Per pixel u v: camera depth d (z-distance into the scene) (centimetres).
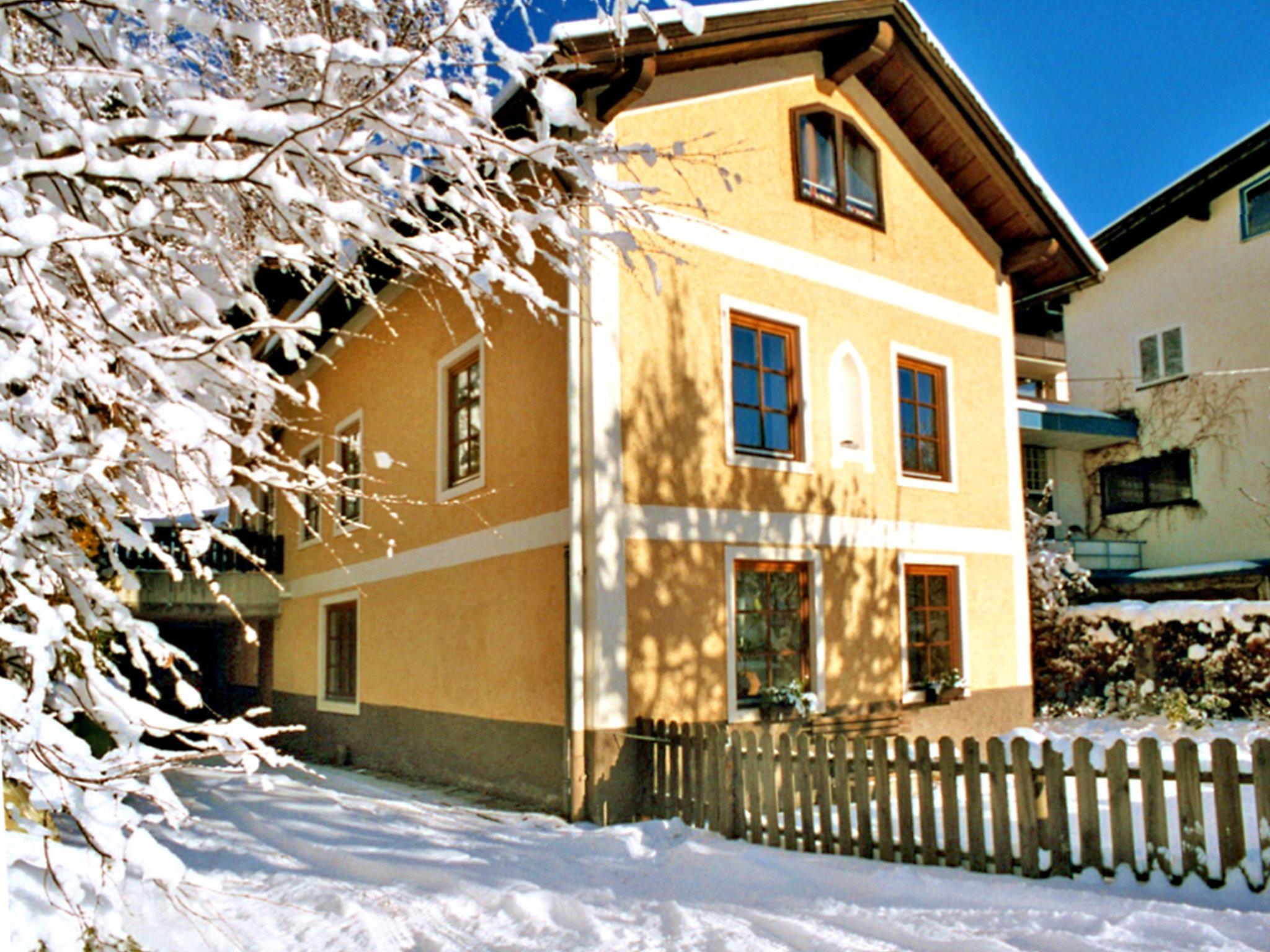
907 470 1109
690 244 903
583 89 805
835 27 996
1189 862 518
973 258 1237
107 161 315
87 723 538
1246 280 1839
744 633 905
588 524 798
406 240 363
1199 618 1234
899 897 532
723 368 909
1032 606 1420
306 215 372
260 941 465
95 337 307
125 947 359
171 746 1164
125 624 329
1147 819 532
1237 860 504
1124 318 2077
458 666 987
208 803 843
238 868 608
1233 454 1838
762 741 682
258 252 390
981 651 1145
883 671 1010
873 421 1057
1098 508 2086
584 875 598
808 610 953
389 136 376
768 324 976
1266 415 1784
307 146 347
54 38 372
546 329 865
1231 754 509
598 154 428
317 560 1405
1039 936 448
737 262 941
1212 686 1227
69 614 313
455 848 657
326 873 602
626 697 790
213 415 330
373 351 1258
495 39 364
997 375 1236
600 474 802
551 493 845
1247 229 1842
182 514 351
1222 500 1850
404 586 1123
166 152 328
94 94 368
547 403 858
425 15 407
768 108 1005
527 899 521
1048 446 2077
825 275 1031
